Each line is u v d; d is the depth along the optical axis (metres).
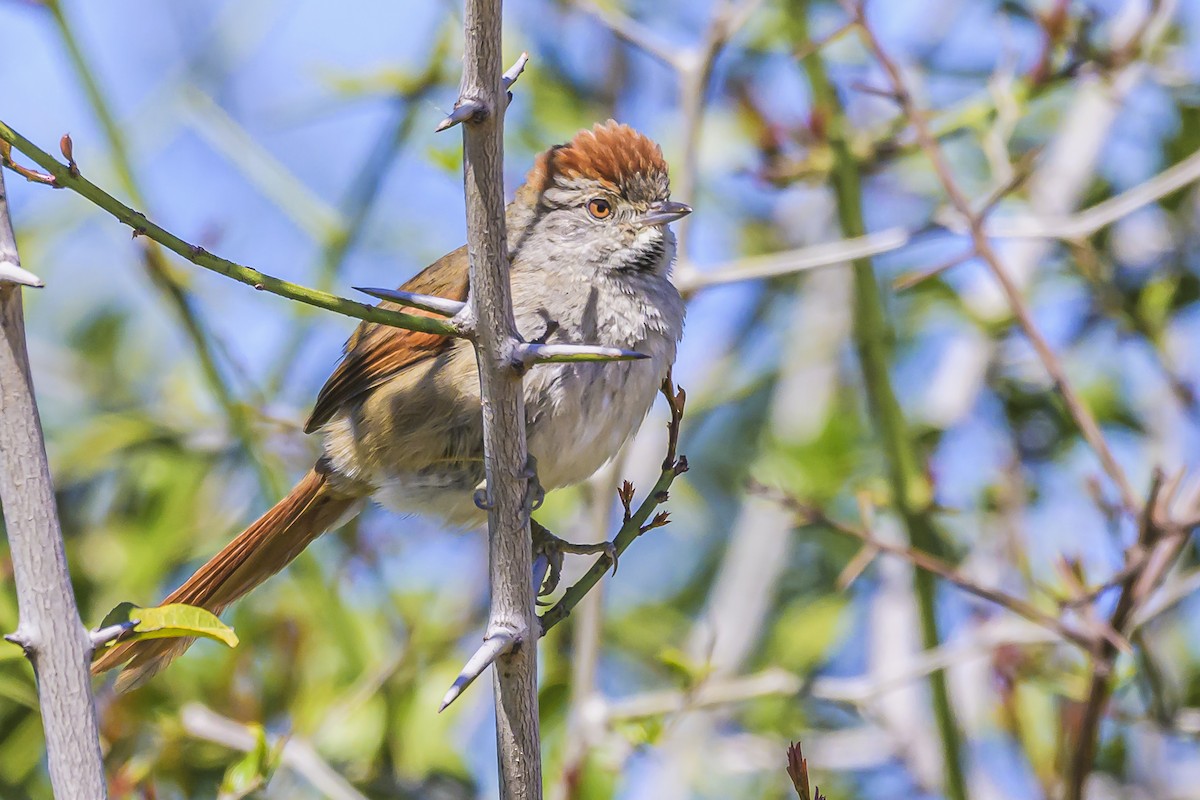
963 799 9.70
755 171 11.06
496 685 5.79
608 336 8.72
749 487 9.38
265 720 10.34
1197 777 11.05
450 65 12.16
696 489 13.84
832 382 12.94
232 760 10.09
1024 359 12.30
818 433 12.16
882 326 10.75
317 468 9.22
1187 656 11.36
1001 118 10.18
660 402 13.13
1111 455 8.93
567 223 8.98
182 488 11.30
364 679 10.50
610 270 8.88
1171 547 8.62
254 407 10.83
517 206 9.32
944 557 11.11
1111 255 12.02
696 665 9.80
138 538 11.24
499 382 5.50
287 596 10.93
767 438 13.05
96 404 12.80
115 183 11.43
